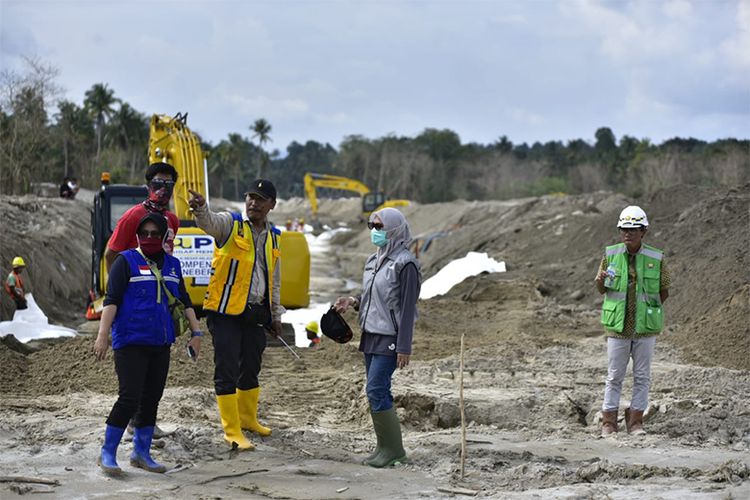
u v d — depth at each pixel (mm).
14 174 32125
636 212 7707
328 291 29750
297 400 10023
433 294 24484
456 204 51031
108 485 5816
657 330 7762
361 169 126125
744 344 11859
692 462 6656
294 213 97688
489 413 8906
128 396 6055
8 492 5570
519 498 5582
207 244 13195
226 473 6211
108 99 70812
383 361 6703
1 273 16469
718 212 20344
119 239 6617
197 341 6434
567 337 14750
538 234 28156
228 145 120688
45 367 10352
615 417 7957
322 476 6242
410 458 6871
